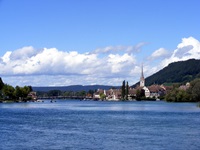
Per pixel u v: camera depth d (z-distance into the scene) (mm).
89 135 86625
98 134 88562
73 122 123500
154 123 119062
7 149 67812
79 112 191000
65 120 133000
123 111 199750
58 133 90500
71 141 77062
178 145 72000
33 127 105625
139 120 132625
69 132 92625
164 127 105625
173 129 99875
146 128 102625
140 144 73250
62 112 191625
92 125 112250
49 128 102812
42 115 164000
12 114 171625
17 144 73188
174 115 162625
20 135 86438
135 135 86688
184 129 99750
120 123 119312
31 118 143375
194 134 88312
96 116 156750
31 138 81312
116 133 90625
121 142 75812
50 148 68875
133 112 189000
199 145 71938
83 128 102812
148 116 155750
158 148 68938
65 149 67875
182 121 127438
